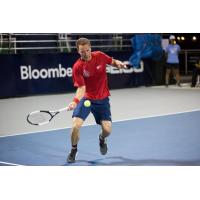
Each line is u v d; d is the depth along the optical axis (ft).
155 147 38.63
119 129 47.29
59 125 51.65
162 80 100.17
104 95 33.14
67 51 91.91
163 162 33.68
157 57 98.37
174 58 93.61
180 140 41.24
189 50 113.19
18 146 40.81
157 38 97.50
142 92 86.94
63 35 89.86
